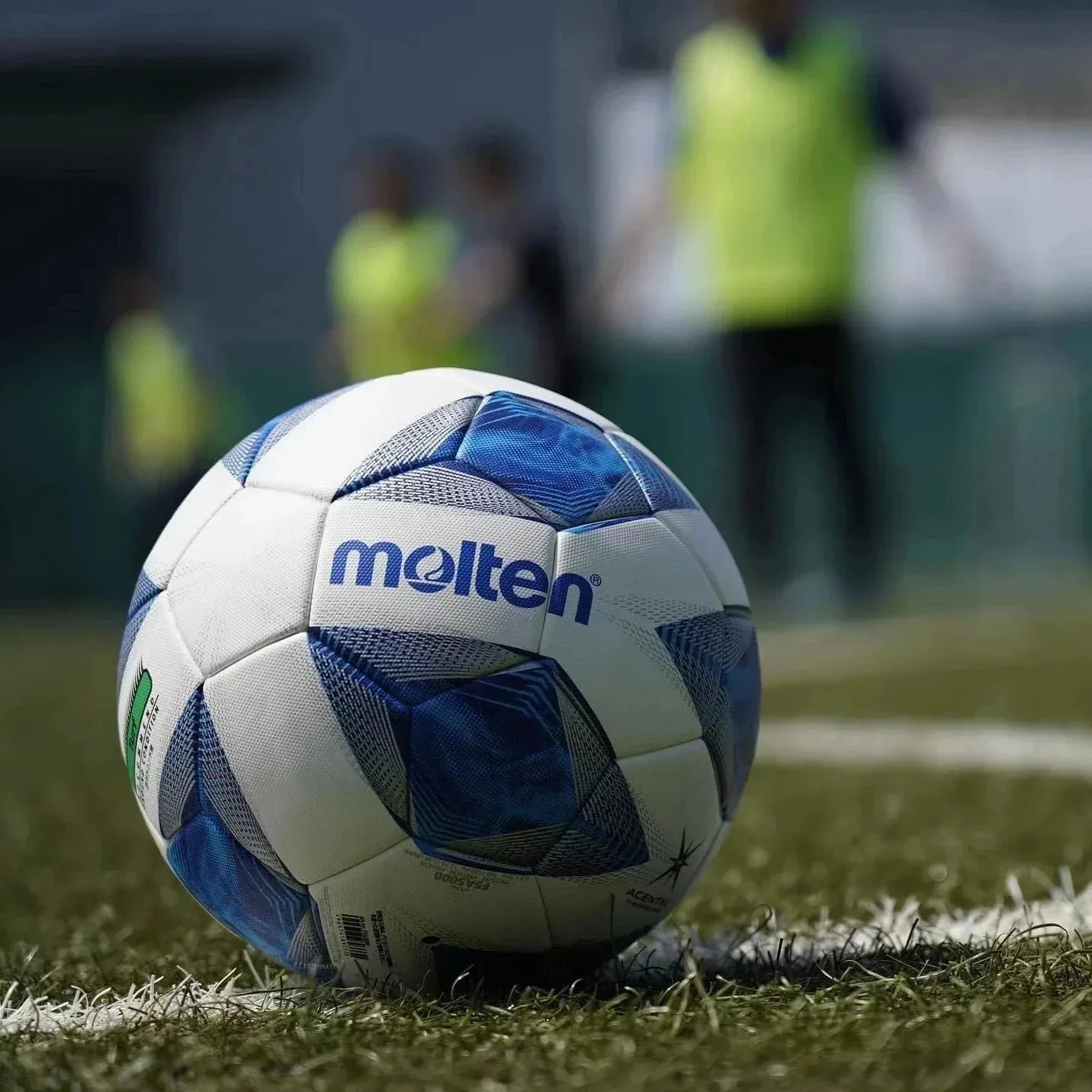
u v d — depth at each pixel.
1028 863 6.36
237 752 4.34
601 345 19.42
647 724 4.38
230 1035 3.94
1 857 7.41
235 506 4.54
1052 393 31.38
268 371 30.84
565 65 36.28
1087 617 18.48
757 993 4.13
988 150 35.91
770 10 15.91
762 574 16.12
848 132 15.97
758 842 7.14
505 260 18.94
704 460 30.05
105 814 8.71
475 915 4.34
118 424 30.31
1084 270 35.72
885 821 7.48
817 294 15.84
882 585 16.39
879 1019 3.80
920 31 38.75
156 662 4.54
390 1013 4.14
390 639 4.21
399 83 37.25
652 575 4.46
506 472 4.43
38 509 30.28
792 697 12.58
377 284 21.39
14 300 39.06
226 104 37.94
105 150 38.50
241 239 38.16
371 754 4.21
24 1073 3.65
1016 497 31.41
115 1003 4.52
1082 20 40.25
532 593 4.28
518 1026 3.94
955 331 31.45
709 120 16.02
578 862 4.34
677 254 32.59
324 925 4.41
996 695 12.06
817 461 29.05
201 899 4.64
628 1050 3.58
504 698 4.22
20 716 14.46
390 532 4.30
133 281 29.20
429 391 4.64
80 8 35.84
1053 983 4.16
